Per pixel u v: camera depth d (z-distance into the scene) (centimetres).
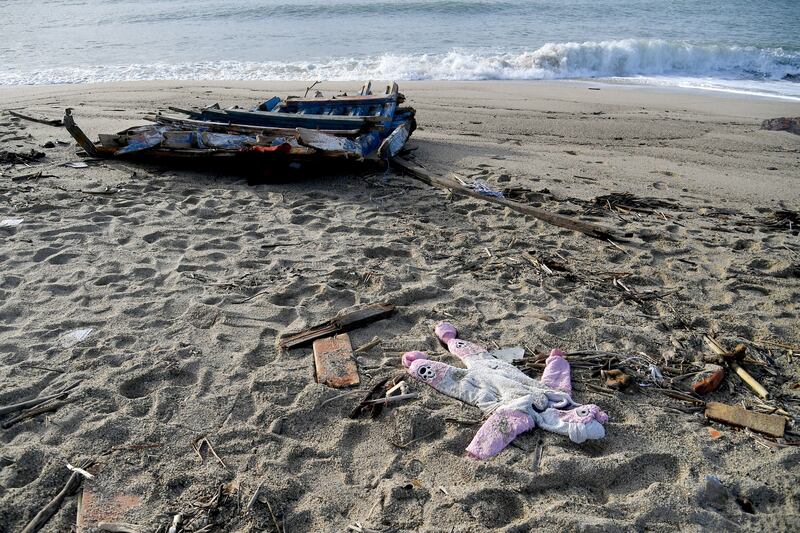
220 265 282
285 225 329
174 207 346
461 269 286
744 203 387
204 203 351
